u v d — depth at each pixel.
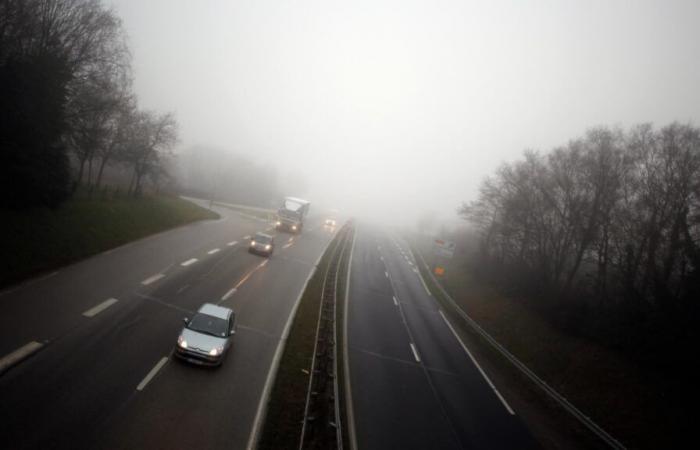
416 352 19.62
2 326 11.66
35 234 17.77
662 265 20.89
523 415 15.23
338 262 37.50
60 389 9.71
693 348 15.91
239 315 17.97
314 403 12.55
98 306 14.95
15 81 17.19
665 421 14.45
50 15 21.14
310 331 18.39
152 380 11.19
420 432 12.34
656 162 22.31
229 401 11.29
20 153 17.61
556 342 21.75
